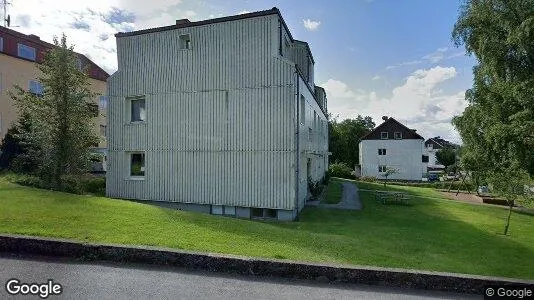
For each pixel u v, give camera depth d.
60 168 13.40
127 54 16.50
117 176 16.52
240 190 14.37
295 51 18.98
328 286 5.30
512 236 13.23
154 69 15.95
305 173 17.39
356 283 5.45
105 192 17.30
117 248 6.07
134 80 16.33
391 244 9.84
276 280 5.48
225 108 14.68
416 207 19.56
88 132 14.12
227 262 5.76
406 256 8.52
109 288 4.91
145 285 5.07
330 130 63.56
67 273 5.44
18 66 26.45
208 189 14.88
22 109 14.20
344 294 5.00
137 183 16.16
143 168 16.30
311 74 21.62
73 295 4.62
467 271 7.76
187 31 15.36
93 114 14.72
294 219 13.72
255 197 14.12
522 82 16.75
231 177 14.52
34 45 28.19
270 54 14.05
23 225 7.30
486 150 19.58
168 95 15.66
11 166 16.89
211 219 9.62
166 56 15.75
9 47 26.09
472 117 20.39
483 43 18.33
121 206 10.01
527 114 16.41
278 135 13.87
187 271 5.72
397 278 5.38
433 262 8.21
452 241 11.29
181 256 5.91
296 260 5.89
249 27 14.37
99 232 7.14
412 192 28.19
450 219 16.36
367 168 53.00
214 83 14.88
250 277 5.56
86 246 6.12
